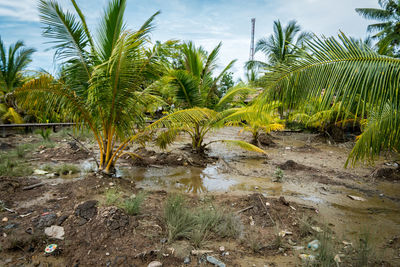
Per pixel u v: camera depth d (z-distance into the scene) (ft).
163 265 7.57
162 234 9.17
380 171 19.16
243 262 7.98
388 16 52.34
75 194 12.05
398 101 7.07
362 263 7.73
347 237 9.83
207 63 24.79
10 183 12.63
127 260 7.59
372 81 7.16
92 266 7.32
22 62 42.04
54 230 8.63
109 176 15.08
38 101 12.60
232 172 19.71
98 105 13.92
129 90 13.71
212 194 14.40
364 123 24.88
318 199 14.21
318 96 7.98
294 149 30.76
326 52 8.09
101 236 8.42
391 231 10.48
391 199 14.48
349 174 19.72
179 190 15.01
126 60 12.59
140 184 15.66
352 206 13.30
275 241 9.09
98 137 15.87
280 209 11.71
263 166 21.91
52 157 20.94
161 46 13.97
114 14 13.04
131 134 15.35
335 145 34.53
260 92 9.52
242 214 11.24
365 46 7.90
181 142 32.78
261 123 28.58
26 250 7.79
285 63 8.84
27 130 34.32
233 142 22.13
